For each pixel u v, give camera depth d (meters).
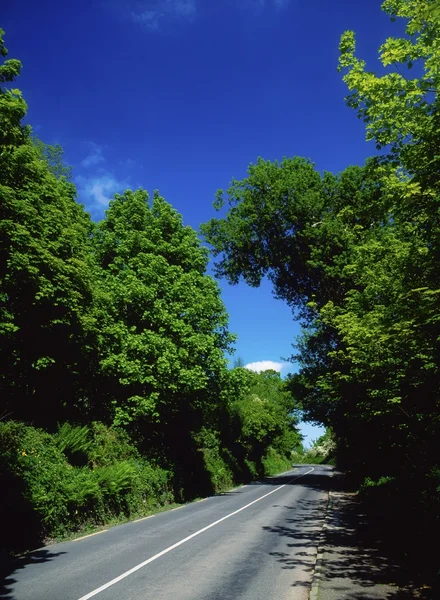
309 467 80.19
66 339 16.28
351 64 8.47
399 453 15.32
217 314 25.05
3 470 10.30
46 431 14.46
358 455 24.12
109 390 21.25
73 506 12.23
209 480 26.89
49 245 15.05
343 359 17.14
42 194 16.09
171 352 20.11
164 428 24.03
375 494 16.00
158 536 11.58
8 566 8.35
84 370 19.83
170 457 22.59
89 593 6.60
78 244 17.55
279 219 30.89
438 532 7.89
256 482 37.41
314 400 31.55
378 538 10.65
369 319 12.10
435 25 6.19
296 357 31.30
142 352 19.91
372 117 7.70
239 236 31.45
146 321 21.41
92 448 15.91
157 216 24.72
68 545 10.40
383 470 19.33
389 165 7.61
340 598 6.08
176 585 7.05
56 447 13.41
